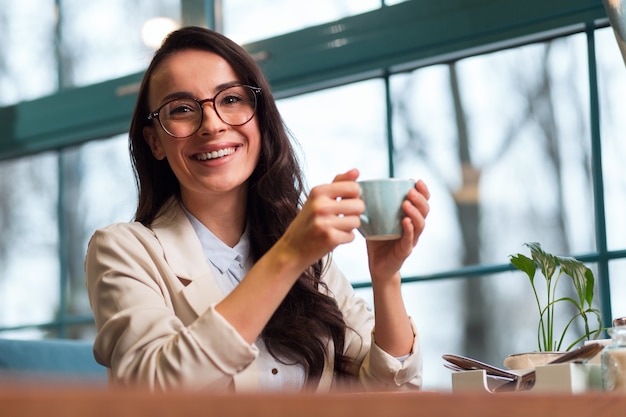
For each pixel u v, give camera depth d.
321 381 1.72
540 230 2.79
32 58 3.78
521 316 2.78
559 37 2.77
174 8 3.49
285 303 1.72
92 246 1.66
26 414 0.50
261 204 1.81
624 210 2.64
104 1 3.66
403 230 1.32
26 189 3.76
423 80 2.97
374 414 0.65
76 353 2.29
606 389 1.18
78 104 3.61
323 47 3.08
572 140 2.75
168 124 1.69
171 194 1.82
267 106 1.77
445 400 0.69
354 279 3.02
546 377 1.21
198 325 1.35
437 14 2.89
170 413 0.55
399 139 2.99
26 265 3.72
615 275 2.63
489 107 2.87
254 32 3.27
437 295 2.91
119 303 1.54
